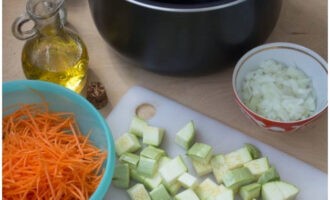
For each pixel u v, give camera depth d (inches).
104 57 35.5
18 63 35.3
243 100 33.1
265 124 31.7
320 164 32.3
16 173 29.5
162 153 32.3
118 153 32.5
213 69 33.0
